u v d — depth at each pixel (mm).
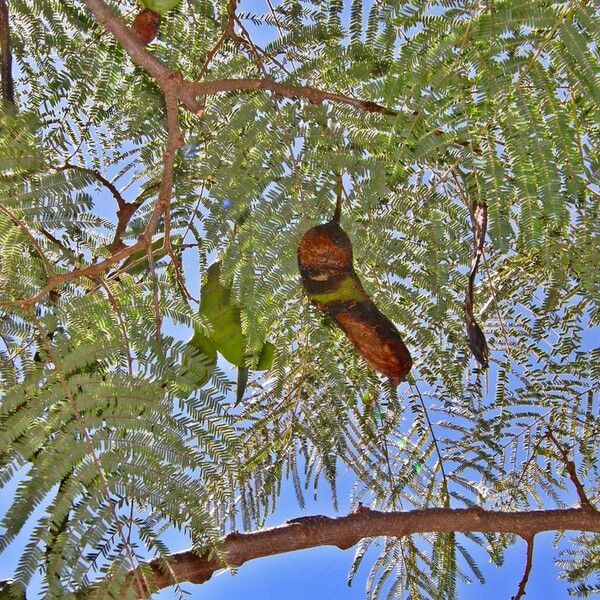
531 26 2979
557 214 3041
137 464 3168
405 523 4141
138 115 4234
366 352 3207
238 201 3604
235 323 3857
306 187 3570
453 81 3094
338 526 4094
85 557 3025
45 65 4285
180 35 4074
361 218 3602
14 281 3457
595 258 3512
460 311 3770
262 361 4176
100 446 3164
